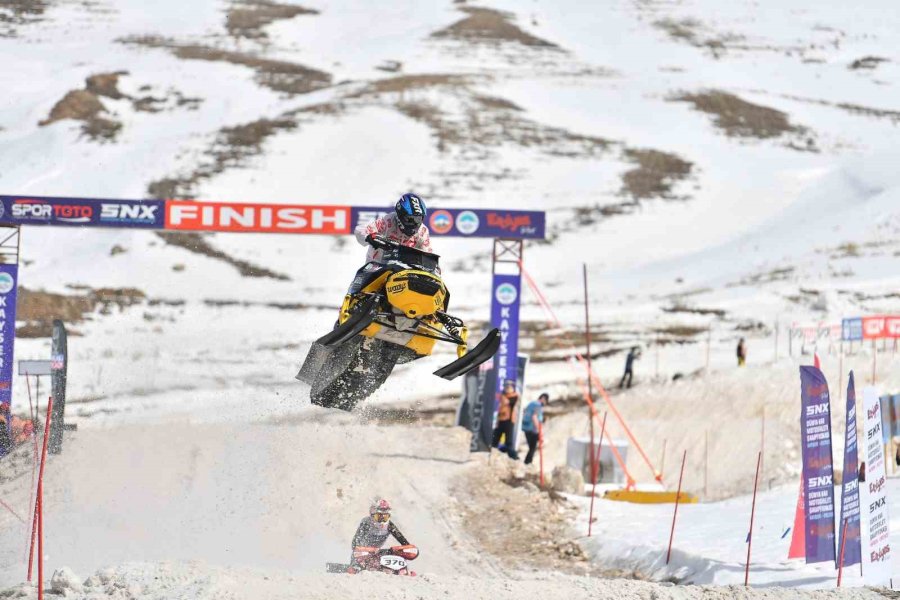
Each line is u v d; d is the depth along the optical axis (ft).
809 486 119.14
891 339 368.89
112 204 231.91
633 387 390.01
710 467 278.87
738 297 552.41
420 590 88.33
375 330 94.32
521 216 244.01
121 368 361.51
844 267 583.17
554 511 190.39
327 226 234.79
